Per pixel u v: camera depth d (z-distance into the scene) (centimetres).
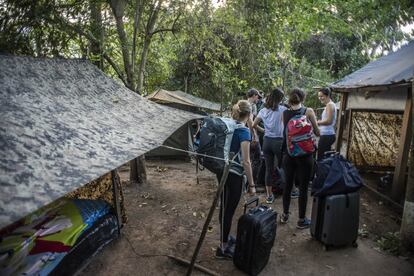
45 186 138
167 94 890
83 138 191
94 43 509
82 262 286
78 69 283
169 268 308
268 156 454
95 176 160
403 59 579
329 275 297
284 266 312
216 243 358
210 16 575
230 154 296
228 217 313
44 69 241
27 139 160
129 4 548
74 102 231
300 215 386
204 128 304
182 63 1206
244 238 290
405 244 344
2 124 160
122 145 204
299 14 602
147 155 834
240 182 304
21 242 234
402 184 475
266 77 931
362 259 326
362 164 674
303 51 1574
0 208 117
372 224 412
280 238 368
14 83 201
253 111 550
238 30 579
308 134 353
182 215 438
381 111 593
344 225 335
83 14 466
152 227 398
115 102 274
